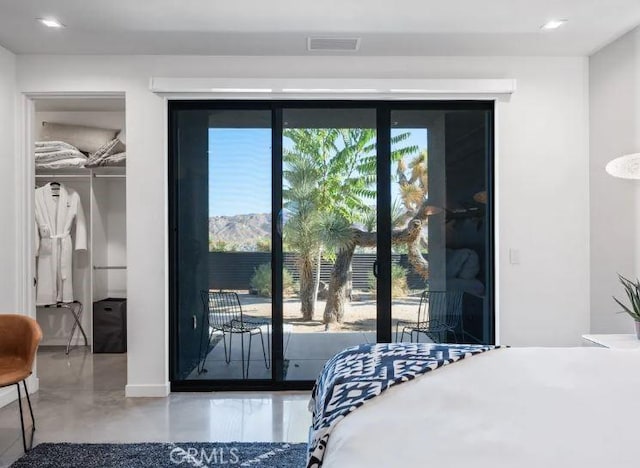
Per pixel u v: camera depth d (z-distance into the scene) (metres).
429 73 3.40
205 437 2.62
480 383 1.52
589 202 3.40
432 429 1.22
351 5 2.63
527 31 2.98
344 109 3.50
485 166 3.50
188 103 3.47
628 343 2.56
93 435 2.65
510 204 3.40
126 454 2.40
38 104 4.64
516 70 3.40
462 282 3.50
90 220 4.77
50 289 4.49
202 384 3.46
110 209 4.95
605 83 3.20
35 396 3.33
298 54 3.36
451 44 3.19
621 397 1.40
